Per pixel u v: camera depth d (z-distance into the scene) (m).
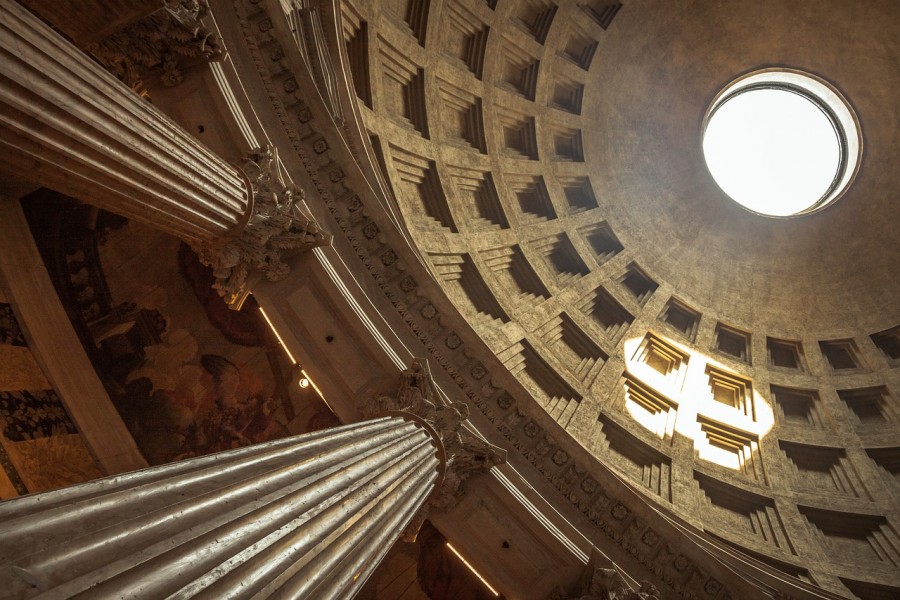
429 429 9.48
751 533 15.82
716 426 18.88
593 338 19.00
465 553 10.34
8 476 8.78
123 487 3.56
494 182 19.03
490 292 17.16
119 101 6.01
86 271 9.94
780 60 22.66
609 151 22.22
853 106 22.39
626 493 12.12
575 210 21.38
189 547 3.39
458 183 18.30
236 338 10.93
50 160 5.46
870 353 20.39
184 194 7.38
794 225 22.58
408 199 16.59
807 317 21.56
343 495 5.48
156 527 3.39
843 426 18.67
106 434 9.68
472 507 10.45
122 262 10.22
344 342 10.47
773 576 12.73
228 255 9.04
